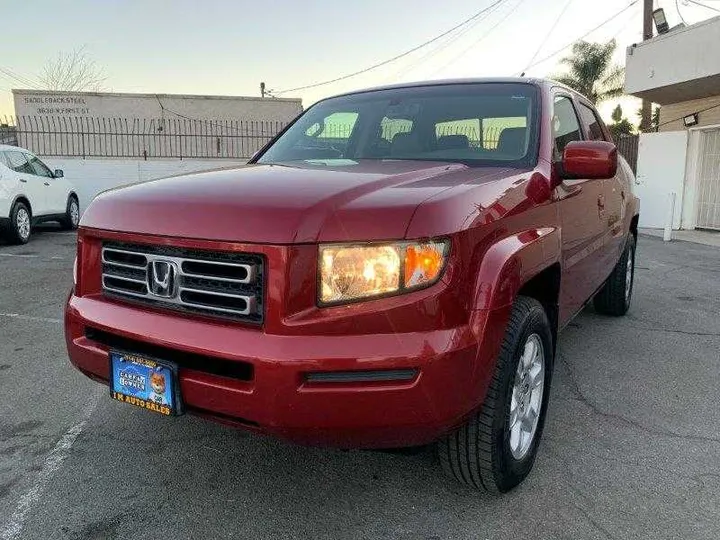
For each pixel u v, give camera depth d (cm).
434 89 384
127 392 252
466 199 238
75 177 1775
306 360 211
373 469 302
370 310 214
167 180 282
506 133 338
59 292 686
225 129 2383
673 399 392
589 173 304
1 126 1914
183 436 335
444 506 271
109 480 291
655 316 595
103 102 2294
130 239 248
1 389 399
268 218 220
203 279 231
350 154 361
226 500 275
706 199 1430
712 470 303
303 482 290
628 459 314
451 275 222
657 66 1320
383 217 218
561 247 314
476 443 252
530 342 282
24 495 277
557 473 299
